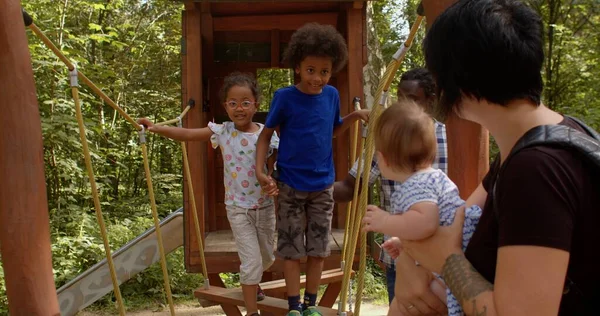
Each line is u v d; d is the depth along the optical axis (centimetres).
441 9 197
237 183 330
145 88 1084
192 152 407
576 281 112
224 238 457
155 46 1096
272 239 340
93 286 495
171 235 497
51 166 782
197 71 405
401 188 160
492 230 124
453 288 128
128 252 496
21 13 229
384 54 1091
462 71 120
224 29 488
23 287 225
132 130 1068
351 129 414
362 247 237
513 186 108
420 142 163
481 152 199
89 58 1019
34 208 227
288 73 997
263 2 420
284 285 412
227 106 334
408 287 163
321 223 314
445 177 164
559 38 1075
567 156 108
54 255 672
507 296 107
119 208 918
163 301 678
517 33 117
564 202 105
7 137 224
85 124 761
